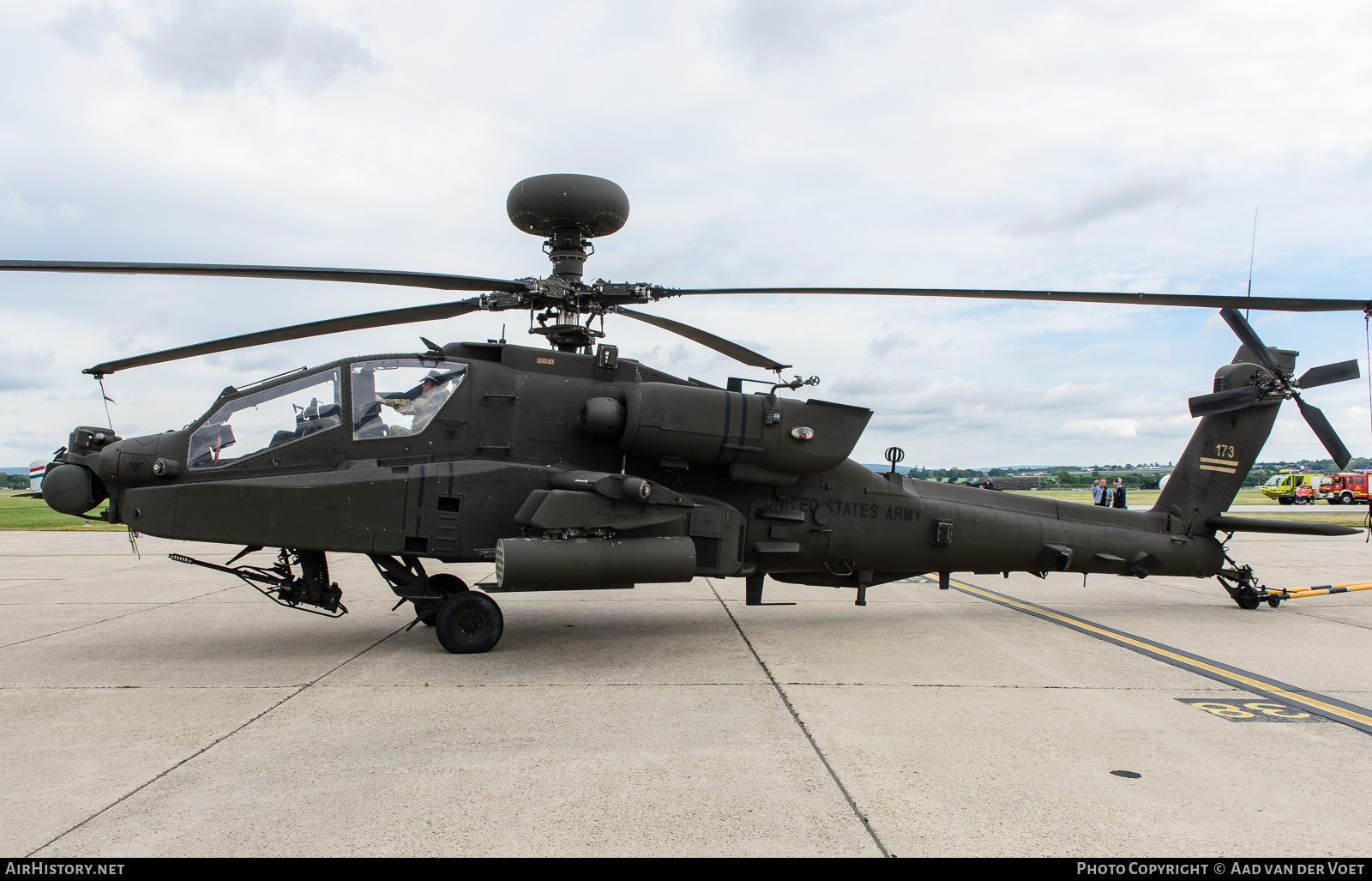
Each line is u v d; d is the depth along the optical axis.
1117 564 8.24
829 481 7.29
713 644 6.43
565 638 6.64
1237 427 8.62
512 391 6.47
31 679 5.20
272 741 3.93
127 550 15.45
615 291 6.90
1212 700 4.82
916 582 11.22
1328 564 13.52
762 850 2.77
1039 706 4.65
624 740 3.97
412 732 4.09
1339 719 4.43
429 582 6.33
